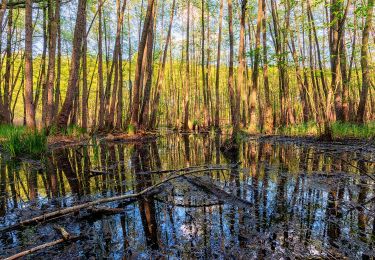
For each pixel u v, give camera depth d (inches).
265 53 565.3
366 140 371.6
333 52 421.7
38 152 315.3
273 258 93.7
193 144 444.1
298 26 679.1
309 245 102.4
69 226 122.1
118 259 95.3
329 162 255.0
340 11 361.7
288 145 387.5
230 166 242.4
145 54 719.7
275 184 184.2
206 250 100.2
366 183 181.9
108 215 135.2
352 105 750.5
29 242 107.5
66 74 1047.0
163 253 98.8
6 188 186.5
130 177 212.8
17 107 1683.1
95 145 390.9
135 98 551.2
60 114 482.0
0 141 387.9
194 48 1035.3
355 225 119.3
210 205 147.1
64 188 184.2
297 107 1021.2
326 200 150.9
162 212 138.1
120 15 708.7
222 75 1566.2
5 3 497.7
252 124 590.2
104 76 1274.6
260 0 526.6
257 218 127.9
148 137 541.0
